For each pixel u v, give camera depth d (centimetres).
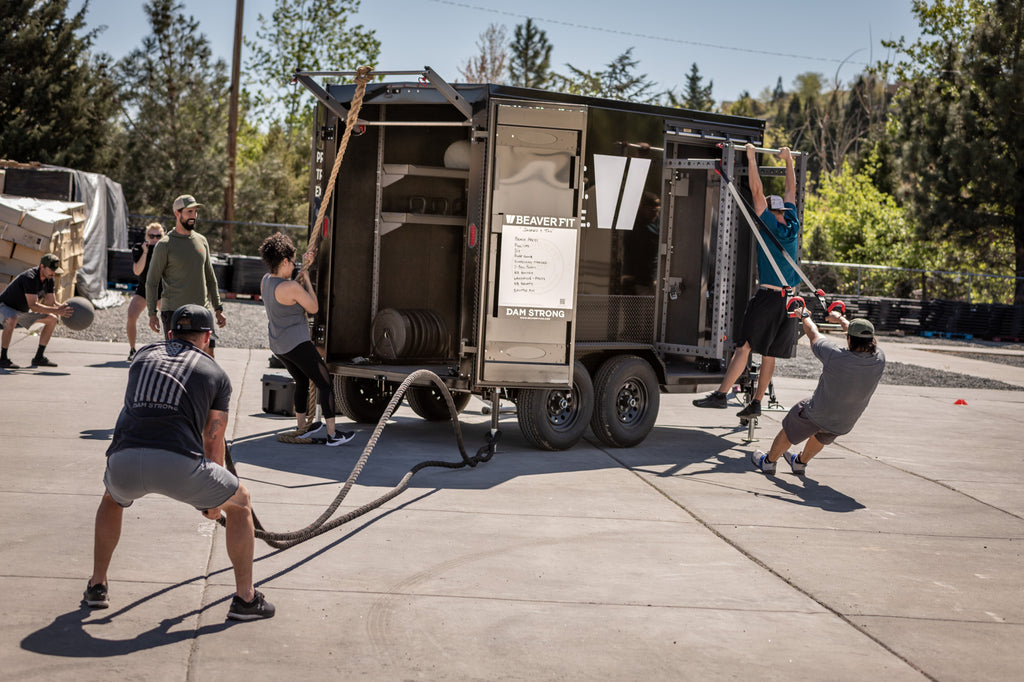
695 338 938
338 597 461
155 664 374
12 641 387
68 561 488
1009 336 2839
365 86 812
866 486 791
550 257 802
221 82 3519
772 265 839
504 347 799
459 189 977
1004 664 420
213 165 3372
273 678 368
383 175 939
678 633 437
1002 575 557
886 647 434
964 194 3188
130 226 2986
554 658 402
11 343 1332
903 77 3947
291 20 4500
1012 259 3356
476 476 741
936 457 948
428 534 575
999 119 3016
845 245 3934
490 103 784
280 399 962
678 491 727
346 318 937
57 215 1532
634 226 881
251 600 426
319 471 728
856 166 4884
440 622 436
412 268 969
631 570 526
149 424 404
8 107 3422
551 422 856
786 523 650
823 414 772
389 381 934
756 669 400
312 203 910
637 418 900
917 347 2397
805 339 2366
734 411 1189
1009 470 898
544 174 796
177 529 553
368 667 383
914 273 3441
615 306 877
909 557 584
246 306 2227
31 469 673
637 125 870
